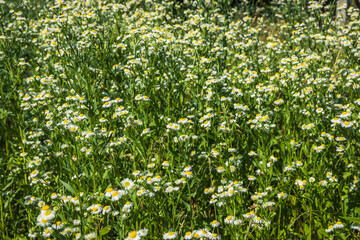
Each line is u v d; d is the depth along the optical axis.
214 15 5.16
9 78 3.85
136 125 2.71
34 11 5.97
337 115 2.94
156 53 3.55
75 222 1.99
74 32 4.00
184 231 2.12
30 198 2.21
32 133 2.99
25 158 2.82
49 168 2.84
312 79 3.55
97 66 3.37
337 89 3.60
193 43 3.94
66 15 3.97
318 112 2.99
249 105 3.38
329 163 2.63
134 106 3.09
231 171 2.43
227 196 2.23
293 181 2.48
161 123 2.85
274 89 3.43
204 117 2.92
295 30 4.92
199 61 3.77
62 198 2.15
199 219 2.32
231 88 3.40
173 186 2.39
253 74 3.74
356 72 3.44
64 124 2.71
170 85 3.38
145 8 5.64
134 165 2.51
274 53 4.42
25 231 2.45
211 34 4.46
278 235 2.18
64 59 3.72
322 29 4.68
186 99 3.82
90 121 2.74
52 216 1.73
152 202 2.19
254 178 2.51
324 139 2.71
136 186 2.12
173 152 2.55
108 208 1.96
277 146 3.10
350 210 2.31
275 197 2.48
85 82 2.99
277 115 3.37
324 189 2.33
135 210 2.04
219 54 4.11
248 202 2.53
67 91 3.55
